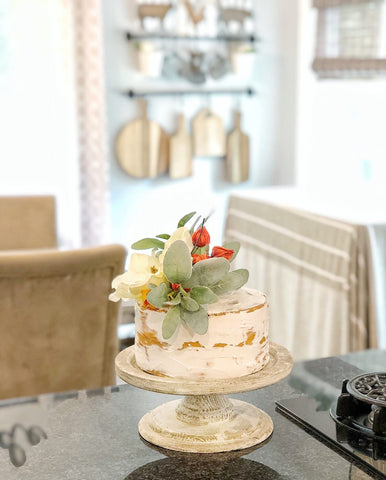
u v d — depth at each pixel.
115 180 4.03
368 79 3.46
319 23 3.62
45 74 3.81
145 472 0.87
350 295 2.46
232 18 4.07
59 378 1.79
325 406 1.06
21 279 1.63
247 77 4.22
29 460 0.90
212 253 0.93
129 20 3.88
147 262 0.91
